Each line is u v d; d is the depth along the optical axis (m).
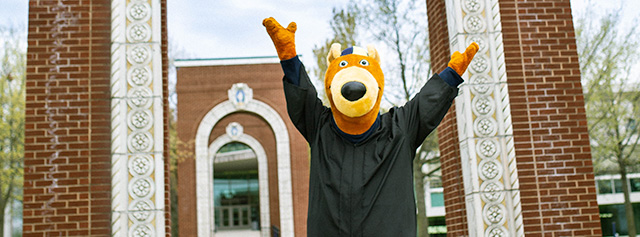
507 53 7.07
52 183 6.40
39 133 6.48
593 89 15.62
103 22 6.76
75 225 6.34
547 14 7.21
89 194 6.40
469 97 6.86
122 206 6.33
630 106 15.80
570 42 7.17
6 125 17.06
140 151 6.46
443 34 7.41
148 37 6.66
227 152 33.16
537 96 7.01
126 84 6.56
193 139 22.16
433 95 3.21
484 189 6.70
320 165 3.16
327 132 3.21
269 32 3.17
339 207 3.03
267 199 24.64
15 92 17.17
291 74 3.21
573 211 6.78
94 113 6.57
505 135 6.82
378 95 3.04
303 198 21.66
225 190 36.53
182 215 21.91
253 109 22.17
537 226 6.72
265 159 24.95
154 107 6.54
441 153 7.77
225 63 22.61
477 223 6.62
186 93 22.36
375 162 3.07
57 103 6.56
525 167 6.83
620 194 24.16
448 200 7.54
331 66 3.12
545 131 6.93
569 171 6.87
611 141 15.72
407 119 3.20
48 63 6.63
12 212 18.86
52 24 6.71
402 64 16.23
